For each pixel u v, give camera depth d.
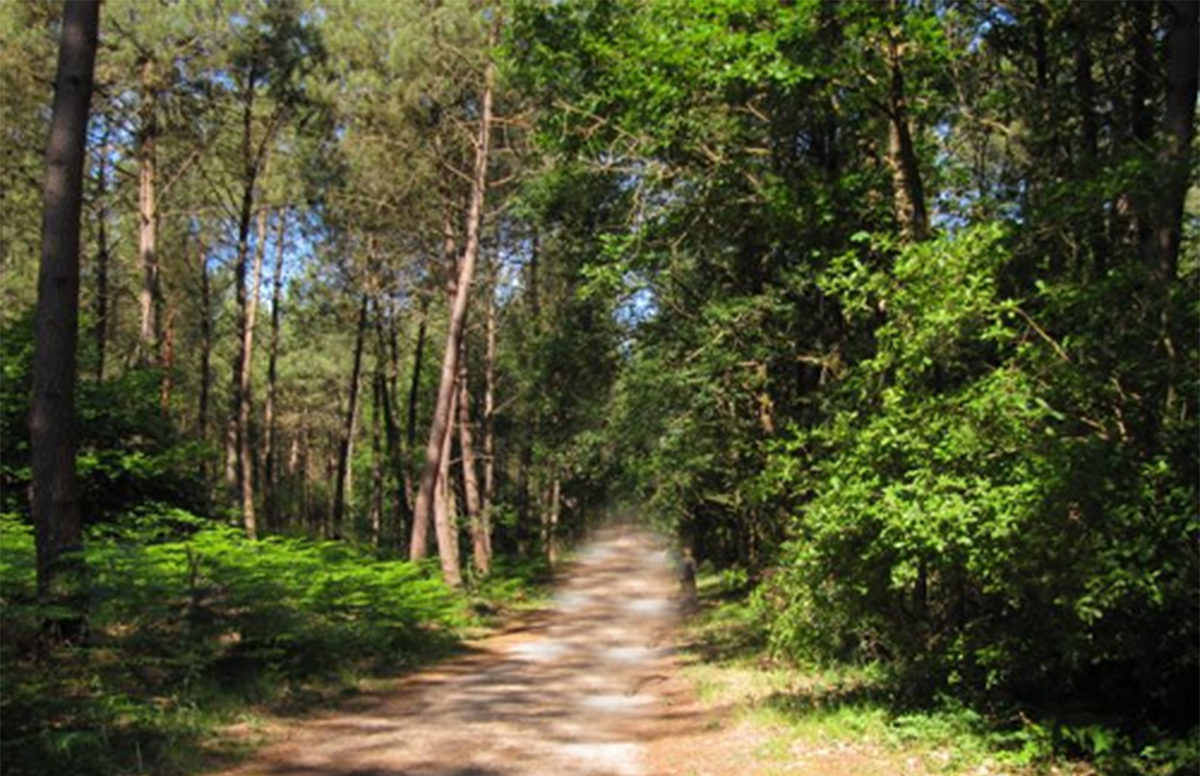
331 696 11.11
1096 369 6.93
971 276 7.51
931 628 9.69
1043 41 12.19
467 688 12.38
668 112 12.63
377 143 23.53
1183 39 8.18
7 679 7.98
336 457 61.25
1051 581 6.66
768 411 15.77
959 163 14.95
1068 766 6.69
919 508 7.32
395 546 37.75
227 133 28.45
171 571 10.33
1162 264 7.31
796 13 10.07
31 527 12.49
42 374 10.07
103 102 23.95
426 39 21.83
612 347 21.23
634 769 7.88
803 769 7.25
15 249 29.41
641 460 19.53
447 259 26.38
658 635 19.00
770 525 14.40
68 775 6.78
